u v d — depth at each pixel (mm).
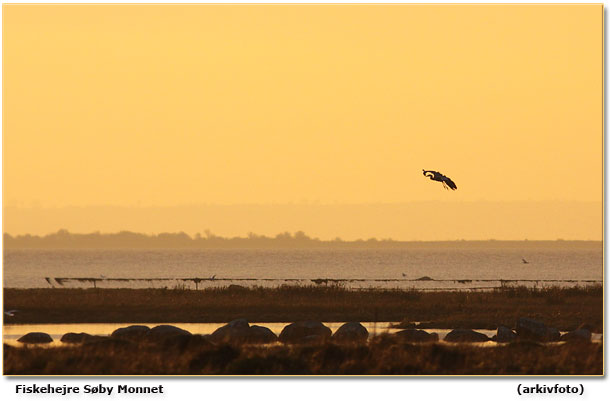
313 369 113938
